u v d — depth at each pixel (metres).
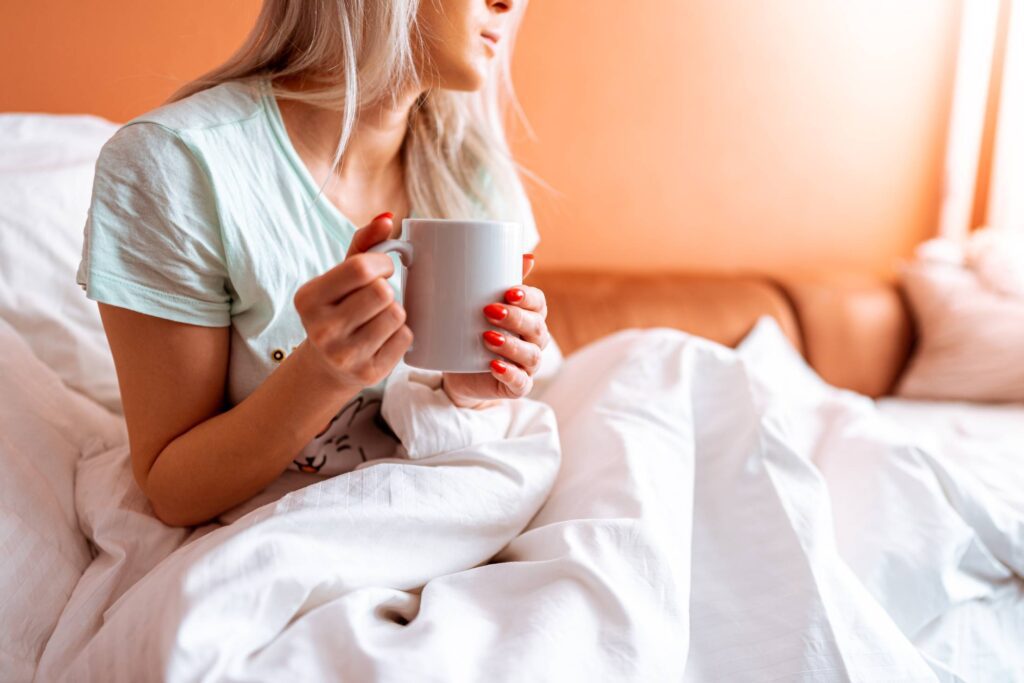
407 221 0.56
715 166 1.89
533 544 0.66
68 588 0.66
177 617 0.51
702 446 0.84
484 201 0.98
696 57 1.82
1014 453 1.27
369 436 0.78
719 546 0.74
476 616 0.58
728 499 0.78
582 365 1.01
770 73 1.88
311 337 0.52
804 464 0.78
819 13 1.89
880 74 1.97
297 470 0.75
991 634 0.76
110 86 1.41
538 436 0.73
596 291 1.65
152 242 0.65
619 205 1.84
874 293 1.81
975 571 0.82
